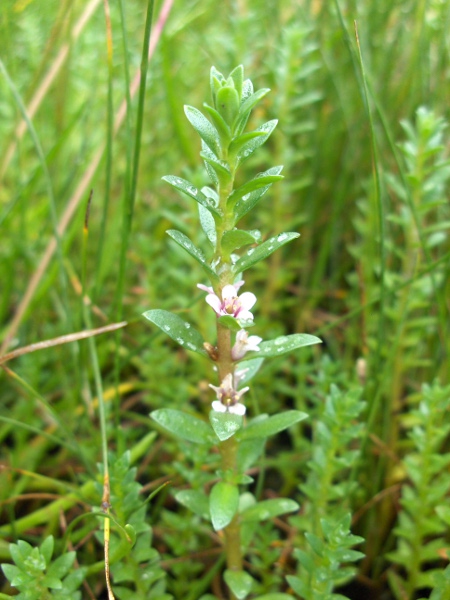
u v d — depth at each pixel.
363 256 0.17
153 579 0.10
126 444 0.14
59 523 0.13
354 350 0.17
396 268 0.17
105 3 0.12
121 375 0.17
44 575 0.09
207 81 0.21
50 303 0.17
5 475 0.13
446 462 0.11
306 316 0.18
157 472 0.15
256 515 0.10
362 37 0.18
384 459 0.13
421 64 0.18
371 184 0.16
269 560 0.11
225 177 0.08
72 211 0.15
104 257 0.16
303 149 0.20
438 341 0.15
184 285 0.17
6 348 0.14
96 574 0.12
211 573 0.11
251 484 0.15
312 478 0.12
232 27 0.19
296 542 0.12
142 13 0.20
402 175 0.13
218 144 0.08
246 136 0.08
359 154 0.19
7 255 0.17
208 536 0.13
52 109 0.20
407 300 0.14
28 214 0.18
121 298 0.12
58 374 0.15
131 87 0.15
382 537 0.13
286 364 0.16
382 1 0.19
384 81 0.19
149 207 0.20
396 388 0.15
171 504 0.14
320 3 0.21
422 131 0.13
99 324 0.16
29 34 0.20
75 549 0.12
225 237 0.08
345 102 0.19
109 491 0.10
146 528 0.10
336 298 0.19
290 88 0.17
